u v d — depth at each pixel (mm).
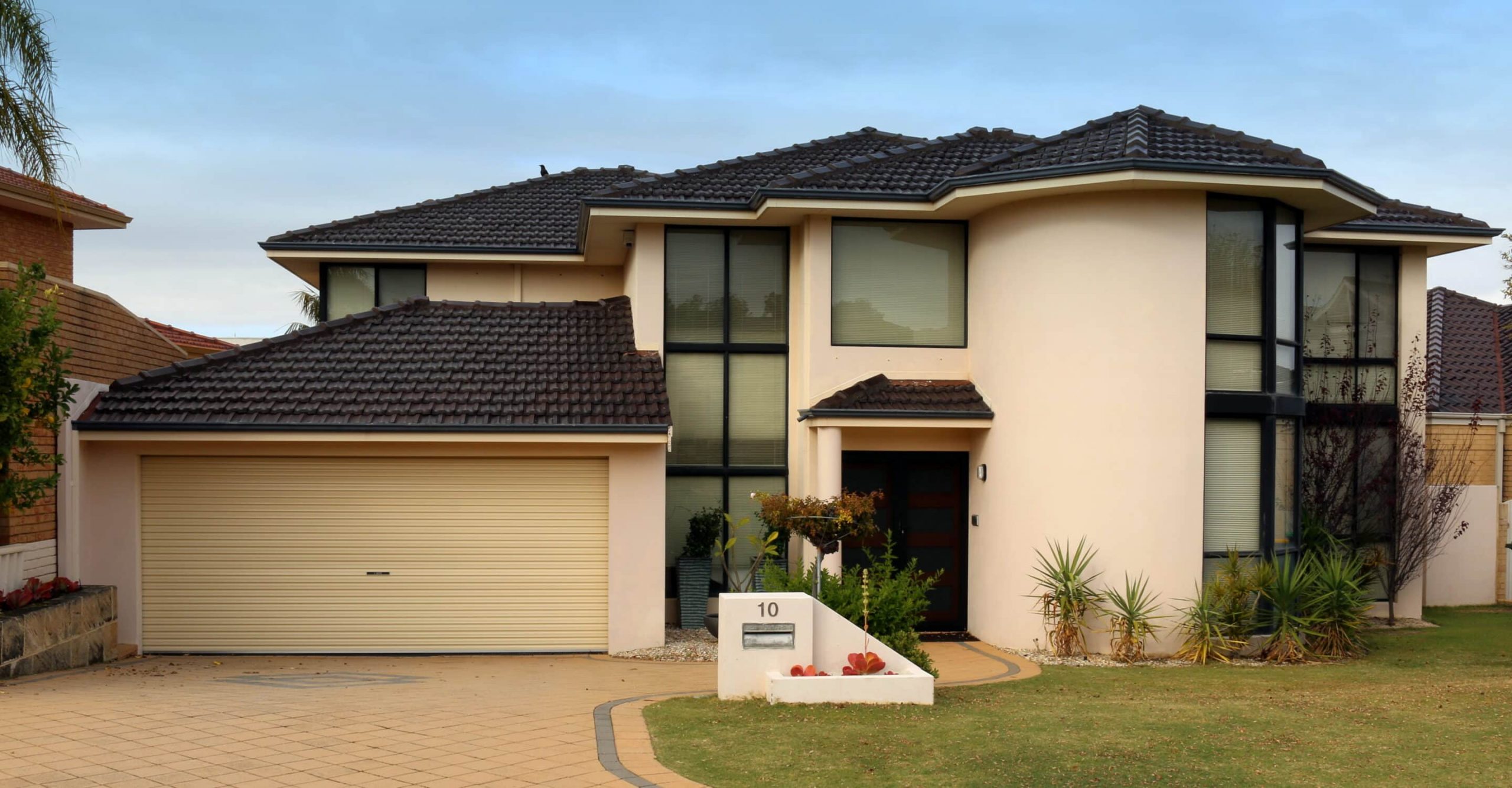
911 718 8531
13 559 11461
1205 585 12914
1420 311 16797
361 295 17969
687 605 14695
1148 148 12742
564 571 13633
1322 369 16531
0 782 6262
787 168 16578
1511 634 15195
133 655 13078
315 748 7297
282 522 13406
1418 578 16641
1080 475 12930
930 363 14930
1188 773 6855
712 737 7828
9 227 19188
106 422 12648
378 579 13477
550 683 10953
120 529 13141
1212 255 13117
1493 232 16281
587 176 21469
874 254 14938
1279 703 9383
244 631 13344
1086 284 12969
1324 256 16719
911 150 16000
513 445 13438
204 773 6551
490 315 16078
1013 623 13594
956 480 15266
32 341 10711
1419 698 9531
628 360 14703
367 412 13156
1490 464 18906
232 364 14258
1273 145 13203
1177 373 12812
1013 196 13227
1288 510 13766
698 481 15227
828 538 12281
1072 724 8344
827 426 13969
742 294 15391
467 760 7059
